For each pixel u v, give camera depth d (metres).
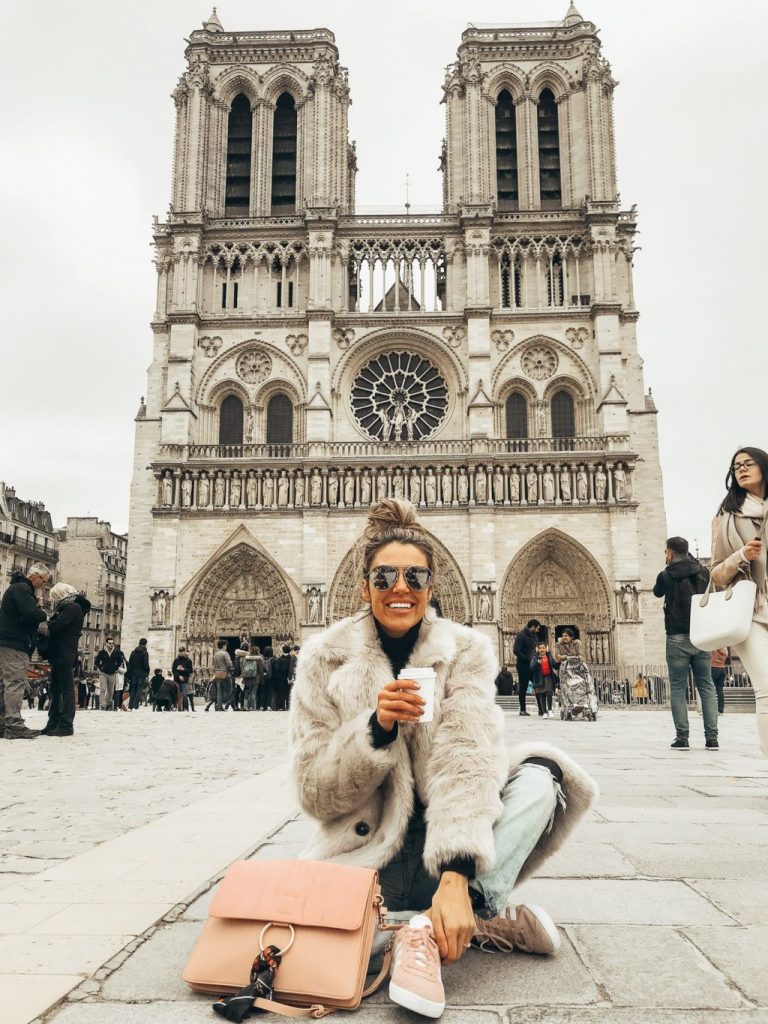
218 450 76.50
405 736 6.39
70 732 27.55
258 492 74.75
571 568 74.06
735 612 12.62
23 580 26.38
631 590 70.81
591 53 82.06
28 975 5.60
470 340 76.62
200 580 73.94
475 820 5.80
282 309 79.19
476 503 73.00
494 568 71.81
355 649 6.61
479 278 77.75
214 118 83.56
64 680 27.52
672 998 5.21
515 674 71.62
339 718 6.50
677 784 15.05
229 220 81.00
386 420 78.12
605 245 77.81
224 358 78.69
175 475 75.06
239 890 5.40
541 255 79.19
